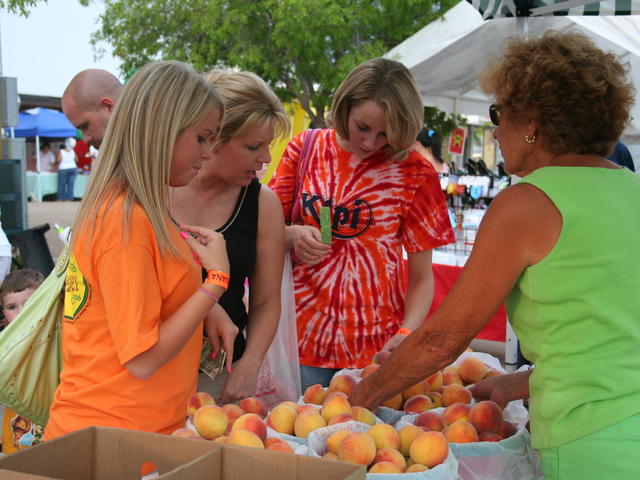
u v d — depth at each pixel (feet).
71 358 5.40
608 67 5.02
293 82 34.01
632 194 5.08
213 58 31.78
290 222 8.85
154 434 4.11
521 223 4.94
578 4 8.93
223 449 3.96
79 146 70.13
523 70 5.10
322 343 8.41
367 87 7.39
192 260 5.41
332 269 8.32
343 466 3.72
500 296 5.04
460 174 19.38
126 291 4.90
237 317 7.28
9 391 6.11
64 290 6.02
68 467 4.05
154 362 5.07
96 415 5.21
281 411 5.71
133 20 33.88
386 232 8.27
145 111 5.09
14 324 6.14
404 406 6.41
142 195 5.02
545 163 5.32
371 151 7.96
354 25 32.42
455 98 26.50
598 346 4.83
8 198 21.62
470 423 5.65
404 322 8.13
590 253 4.81
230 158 6.69
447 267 16.76
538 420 5.07
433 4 32.45
